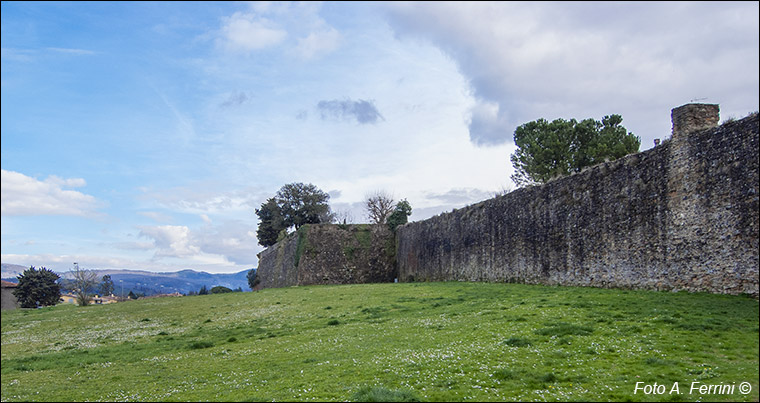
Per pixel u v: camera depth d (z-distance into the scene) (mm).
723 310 19062
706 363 13844
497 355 16000
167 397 14625
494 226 42156
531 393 12414
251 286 109625
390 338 21031
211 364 19266
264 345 22469
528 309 24328
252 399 13344
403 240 65438
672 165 25016
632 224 27328
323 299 39938
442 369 14875
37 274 89125
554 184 34562
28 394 16703
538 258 35781
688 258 23766
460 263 48062
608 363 14414
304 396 13312
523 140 55781
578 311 22219
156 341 27047
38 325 40031
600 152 49031
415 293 37969
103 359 22562
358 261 68875
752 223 20844
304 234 69000
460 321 23406
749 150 21172
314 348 20406
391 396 12242
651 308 20828
